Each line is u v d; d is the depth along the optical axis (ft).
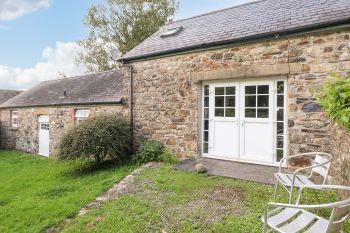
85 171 29.30
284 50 20.81
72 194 21.42
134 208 16.40
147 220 14.78
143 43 32.58
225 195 17.22
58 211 17.75
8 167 36.32
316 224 8.99
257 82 22.71
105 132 28.68
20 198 22.29
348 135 12.73
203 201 16.58
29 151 50.49
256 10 27.27
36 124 48.42
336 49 18.81
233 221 13.64
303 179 13.58
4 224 17.01
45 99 47.55
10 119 56.18
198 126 25.77
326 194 15.71
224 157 24.71
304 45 20.01
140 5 77.87
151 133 29.32
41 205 19.48
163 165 25.38
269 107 22.11
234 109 24.17
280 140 21.75
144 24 77.10
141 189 19.52
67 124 41.34
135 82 30.68
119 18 79.46
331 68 18.97
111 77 41.65
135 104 30.76
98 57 81.46
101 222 15.17
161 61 28.25
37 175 30.27
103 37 80.64
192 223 13.97
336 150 15.60
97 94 37.63
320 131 19.27
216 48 24.18
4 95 74.74
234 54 23.27
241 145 23.76
